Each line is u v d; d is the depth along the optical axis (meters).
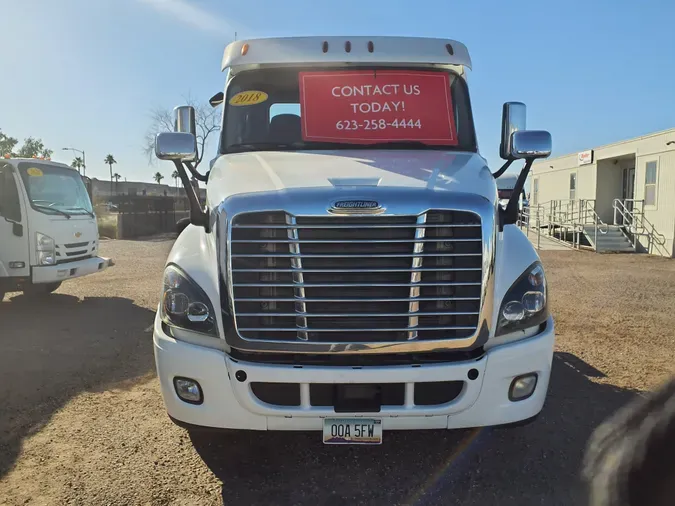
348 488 3.21
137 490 3.15
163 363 3.11
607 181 21.12
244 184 3.24
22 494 3.09
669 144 17.25
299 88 4.39
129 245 20.20
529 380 3.11
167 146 3.52
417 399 2.99
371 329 2.96
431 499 3.09
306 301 2.95
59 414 4.21
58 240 8.20
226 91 4.51
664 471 0.96
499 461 3.52
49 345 6.16
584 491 1.16
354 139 4.20
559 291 10.11
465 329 2.98
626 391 4.67
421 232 2.95
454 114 4.38
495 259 3.03
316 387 2.96
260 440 3.82
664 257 17.12
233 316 2.95
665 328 7.00
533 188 27.20
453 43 4.52
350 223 2.95
